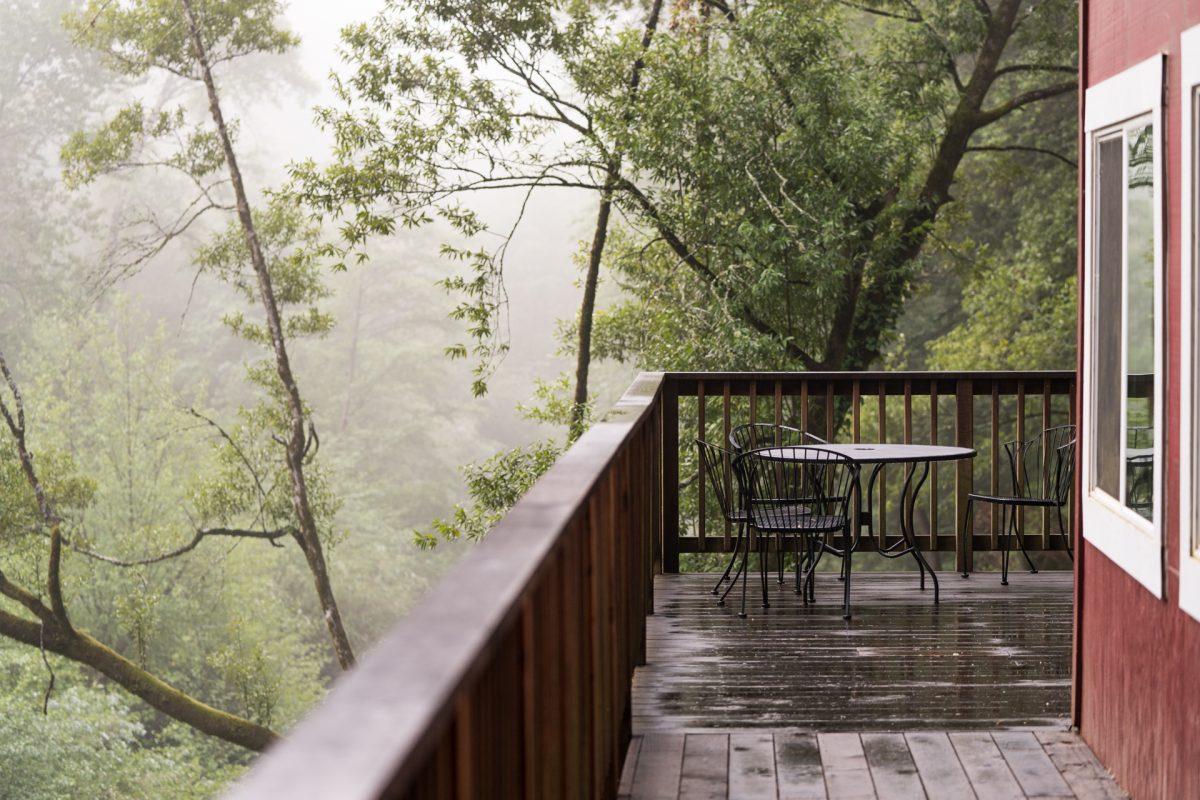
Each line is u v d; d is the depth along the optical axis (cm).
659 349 1395
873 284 1544
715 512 1365
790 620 571
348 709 102
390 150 1466
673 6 1540
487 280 1491
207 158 1894
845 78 1345
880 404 690
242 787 85
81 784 1889
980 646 522
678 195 1406
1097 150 397
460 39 1431
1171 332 324
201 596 2541
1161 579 323
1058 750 391
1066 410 2022
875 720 420
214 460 2250
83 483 1934
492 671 157
